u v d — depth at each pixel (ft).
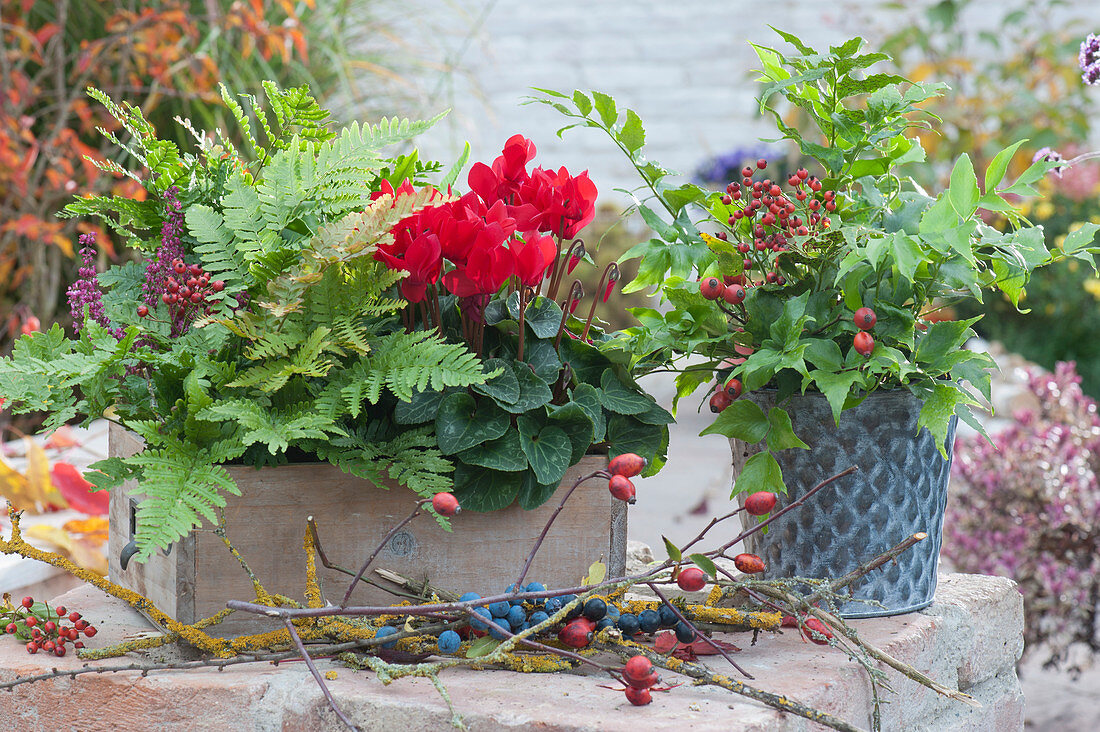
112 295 3.90
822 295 3.79
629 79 23.08
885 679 3.15
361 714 3.07
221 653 3.36
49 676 3.18
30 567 5.23
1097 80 5.37
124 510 4.05
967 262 3.61
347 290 3.54
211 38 8.77
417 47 11.30
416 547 3.67
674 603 3.49
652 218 4.09
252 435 3.19
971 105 15.94
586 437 3.76
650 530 10.29
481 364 3.54
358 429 3.66
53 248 9.36
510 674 3.30
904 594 3.92
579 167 22.94
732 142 22.86
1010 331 16.93
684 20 22.89
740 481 3.76
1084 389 16.29
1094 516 7.45
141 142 3.85
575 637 3.09
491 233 3.41
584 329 4.13
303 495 3.54
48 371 3.28
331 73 9.75
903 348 3.79
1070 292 16.49
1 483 5.98
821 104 4.01
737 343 3.81
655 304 13.85
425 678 3.24
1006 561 7.45
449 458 3.72
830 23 20.40
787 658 3.45
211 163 3.95
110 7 9.78
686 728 2.78
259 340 3.50
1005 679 4.47
